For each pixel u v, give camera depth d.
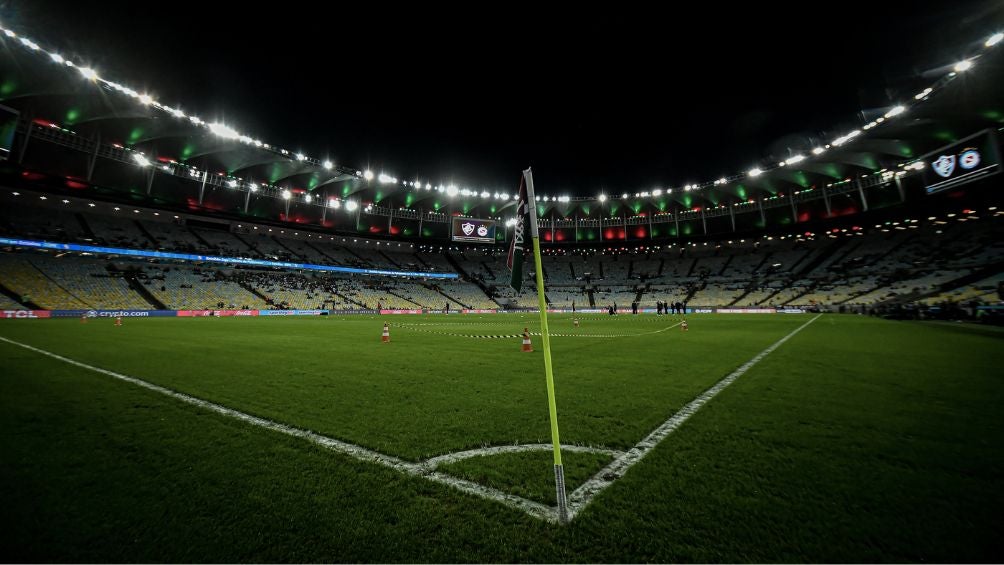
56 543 2.16
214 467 3.17
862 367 7.43
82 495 2.69
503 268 64.94
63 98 30.97
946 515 2.34
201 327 19.66
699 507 2.49
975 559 1.95
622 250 63.31
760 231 51.16
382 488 2.81
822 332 15.15
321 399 5.43
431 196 57.88
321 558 2.04
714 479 2.88
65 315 29.55
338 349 11.13
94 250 35.59
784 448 3.46
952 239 39.97
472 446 3.65
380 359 9.20
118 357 9.14
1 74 26.70
